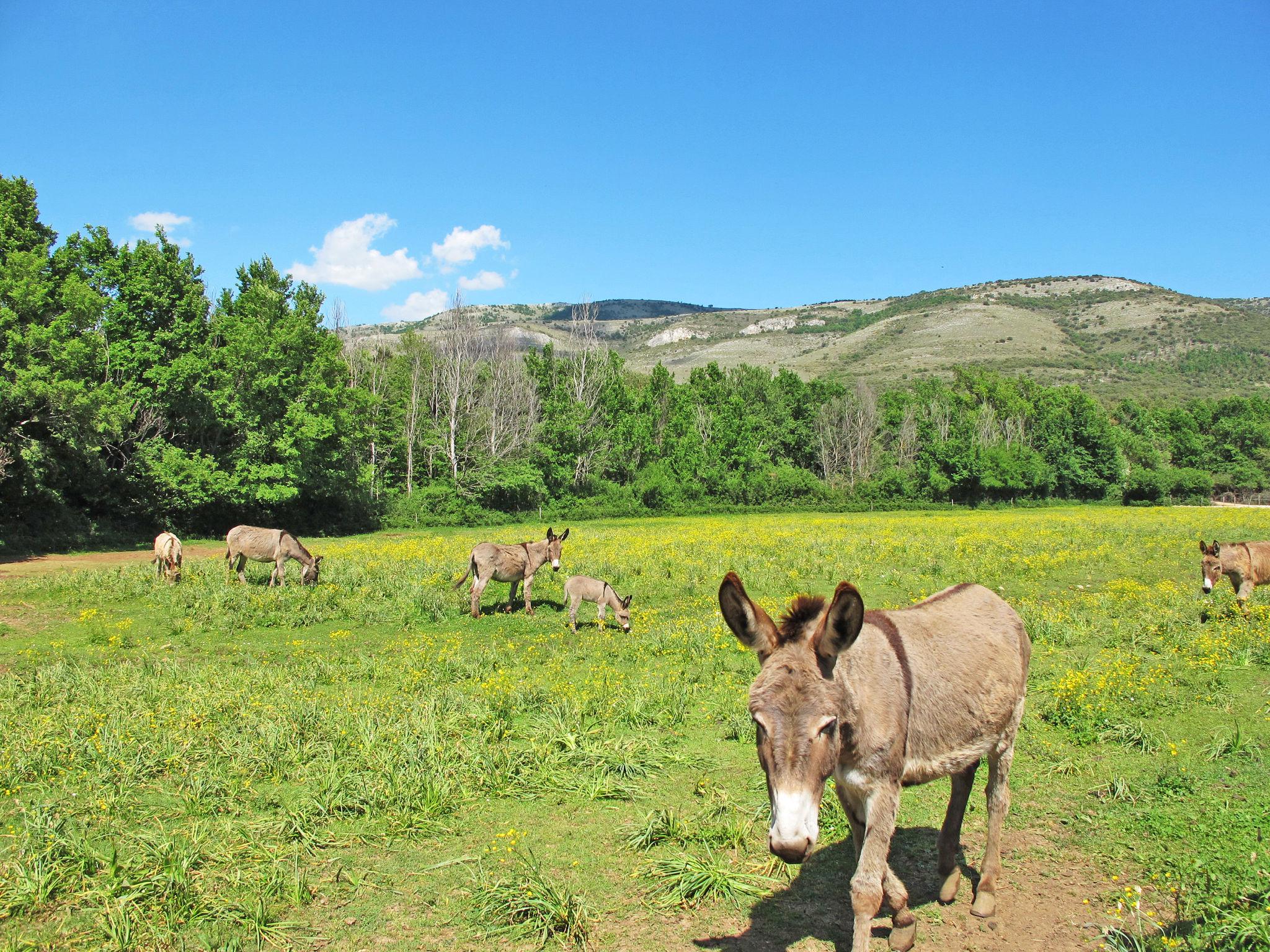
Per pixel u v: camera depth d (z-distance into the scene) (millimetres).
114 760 7344
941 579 19750
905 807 6492
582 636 14414
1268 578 14758
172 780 7129
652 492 60250
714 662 11680
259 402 40406
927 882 5203
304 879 5223
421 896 5199
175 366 36906
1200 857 5230
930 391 94688
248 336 39969
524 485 55062
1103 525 41906
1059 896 4977
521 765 7410
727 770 7414
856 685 3760
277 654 12852
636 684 10172
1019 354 186875
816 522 48125
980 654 4578
